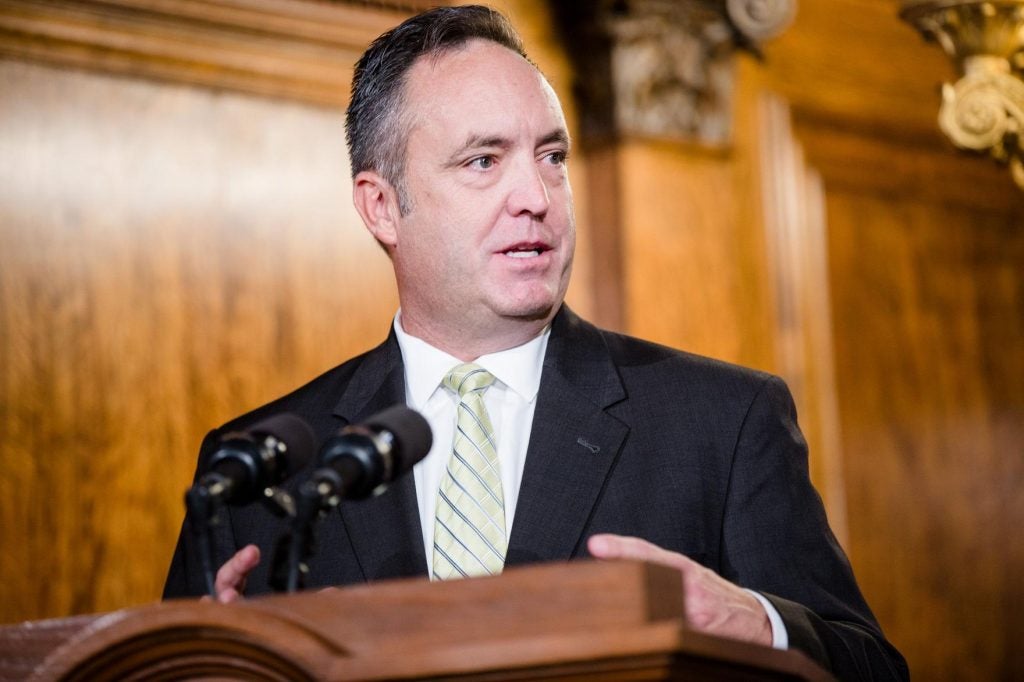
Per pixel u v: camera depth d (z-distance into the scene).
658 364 5.14
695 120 11.05
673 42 10.89
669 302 10.70
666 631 2.72
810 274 11.73
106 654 3.08
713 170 11.10
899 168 12.56
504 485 4.89
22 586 8.14
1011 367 13.05
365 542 4.82
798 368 11.52
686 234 10.86
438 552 4.75
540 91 5.07
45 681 3.06
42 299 8.38
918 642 11.99
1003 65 8.16
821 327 11.73
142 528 8.55
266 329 9.16
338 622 3.04
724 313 10.96
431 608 2.97
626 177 10.62
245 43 9.30
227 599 3.72
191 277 8.92
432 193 5.00
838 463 11.70
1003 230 13.23
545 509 4.71
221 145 9.14
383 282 9.67
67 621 3.28
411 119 5.09
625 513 4.75
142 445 8.62
